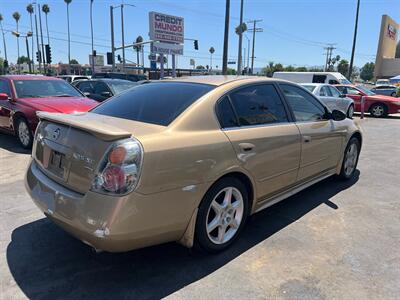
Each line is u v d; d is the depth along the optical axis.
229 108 3.26
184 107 3.03
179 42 32.88
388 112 16.22
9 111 7.36
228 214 3.23
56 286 2.74
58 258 3.13
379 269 3.04
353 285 2.81
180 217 2.74
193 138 2.82
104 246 2.47
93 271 2.95
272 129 3.56
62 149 2.83
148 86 3.78
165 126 2.83
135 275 2.90
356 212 4.26
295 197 4.73
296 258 3.18
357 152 5.55
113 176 2.42
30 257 3.13
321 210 4.30
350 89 17.38
